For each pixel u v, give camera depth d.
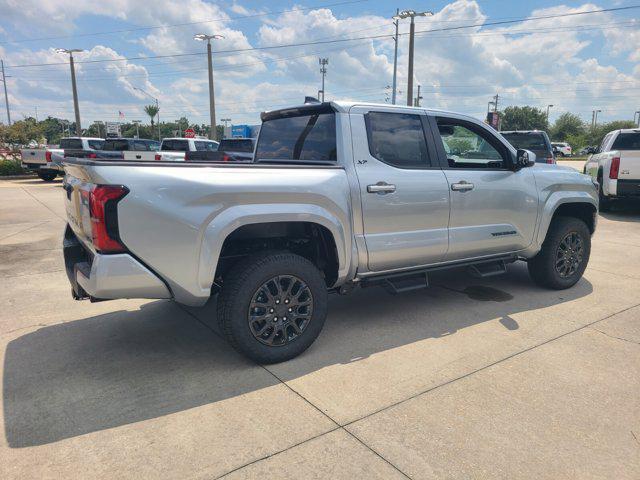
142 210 2.93
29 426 2.72
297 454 2.48
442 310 4.68
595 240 8.21
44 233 8.77
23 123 30.50
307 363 3.52
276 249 3.70
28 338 3.99
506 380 3.26
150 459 2.44
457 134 4.53
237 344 3.33
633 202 13.28
